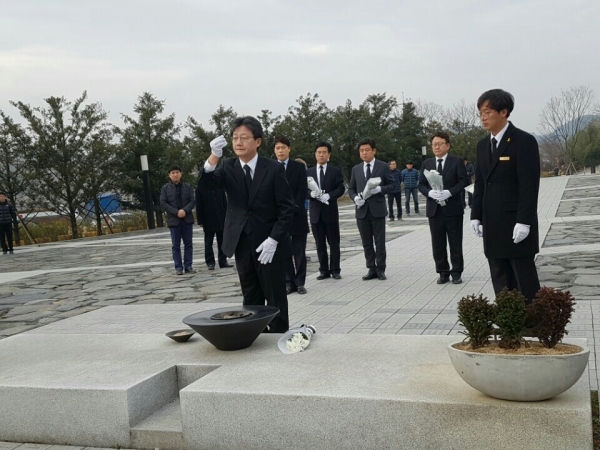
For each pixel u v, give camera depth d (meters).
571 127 65.31
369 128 41.62
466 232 15.22
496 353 3.21
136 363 4.46
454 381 3.59
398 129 48.84
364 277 9.36
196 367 4.29
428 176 8.33
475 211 5.39
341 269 10.70
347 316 6.82
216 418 3.68
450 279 8.90
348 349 4.42
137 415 3.96
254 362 4.24
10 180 27.06
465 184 8.38
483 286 8.18
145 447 3.87
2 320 8.23
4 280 12.47
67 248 20.72
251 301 5.37
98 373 4.28
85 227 31.25
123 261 14.86
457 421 3.22
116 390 3.89
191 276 11.30
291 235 8.48
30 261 16.73
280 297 5.18
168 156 30.48
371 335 4.80
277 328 5.22
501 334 3.32
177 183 11.73
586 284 7.60
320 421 3.48
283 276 5.20
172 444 3.80
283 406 3.54
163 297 9.22
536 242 4.89
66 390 3.99
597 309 6.27
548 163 70.69
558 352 3.21
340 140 40.31
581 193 26.22
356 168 9.45
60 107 27.73
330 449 3.48
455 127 56.84
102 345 5.12
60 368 4.49
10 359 4.87
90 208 30.78
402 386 3.54
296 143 36.75
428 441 3.28
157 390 4.15
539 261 9.62
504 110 4.93
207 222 11.91
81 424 3.98
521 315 3.25
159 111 31.58
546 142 69.31
